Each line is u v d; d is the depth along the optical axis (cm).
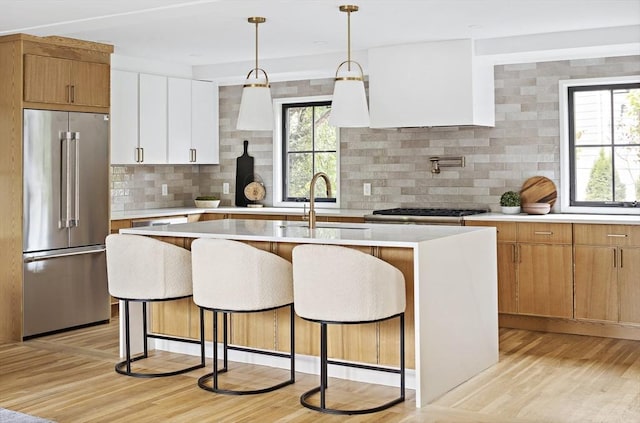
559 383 444
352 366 433
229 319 492
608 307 565
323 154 777
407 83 646
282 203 796
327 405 400
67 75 595
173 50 686
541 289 591
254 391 424
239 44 655
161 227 514
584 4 500
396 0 487
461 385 441
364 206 744
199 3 453
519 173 664
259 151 805
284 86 785
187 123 772
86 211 612
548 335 584
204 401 410
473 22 557
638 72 612
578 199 652
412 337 422
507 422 373
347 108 460
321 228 496
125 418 381
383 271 384
